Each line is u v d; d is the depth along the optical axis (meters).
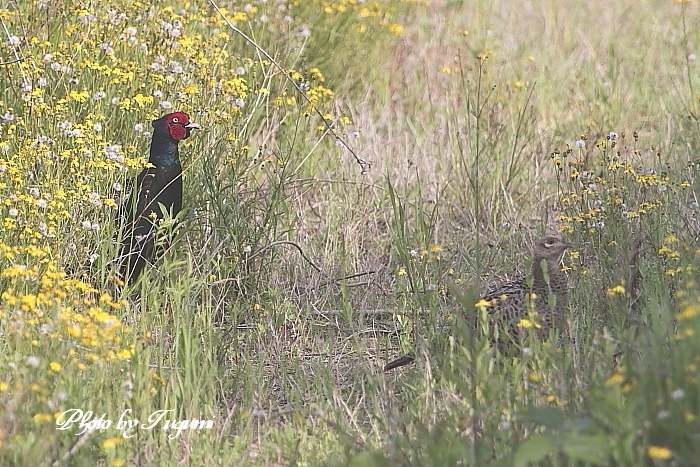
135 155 12.62
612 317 9.59
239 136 13.38
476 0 22.80
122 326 9.33
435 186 14.60
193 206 12.46
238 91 13.38
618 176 13.22
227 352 10.24
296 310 11.46
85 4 14.02
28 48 13.01
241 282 11.49
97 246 11.01
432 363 9.50
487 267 11.86
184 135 12.07
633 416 6.52
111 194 11.77
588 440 6.19
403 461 7.29
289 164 14.19
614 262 10.70
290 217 13.52
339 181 13.85
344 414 9.02
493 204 13.81
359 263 12.78
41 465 7.24
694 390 6.43
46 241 10.55
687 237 10.97
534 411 6.54
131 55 13.70
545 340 9.55
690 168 13.03
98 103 12.83
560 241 9.76
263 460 8.35
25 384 7.64
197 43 14.30
